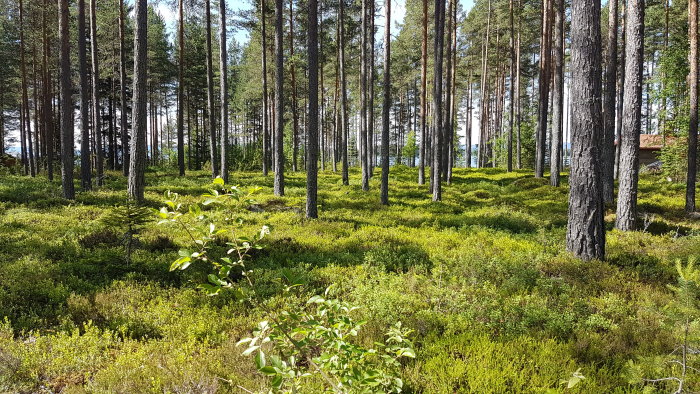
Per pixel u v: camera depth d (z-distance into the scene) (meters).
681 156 21.56
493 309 5.68
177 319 5.54
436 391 3.81
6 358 4.16
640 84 11.27
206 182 22.81
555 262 7.98
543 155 26.34
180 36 25.84
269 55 30.48
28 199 15.37
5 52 32.66
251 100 46.53
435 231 12.08
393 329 3.37
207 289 2.51
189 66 41.34
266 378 3.85
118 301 6.04
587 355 4.48
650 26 32.56
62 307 5.73
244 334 5.16
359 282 7.10
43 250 8.42
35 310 5.64
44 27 24.42
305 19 28.88
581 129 8.26
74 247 8.73
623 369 4.01
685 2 28.39
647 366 3.81
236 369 4.21
